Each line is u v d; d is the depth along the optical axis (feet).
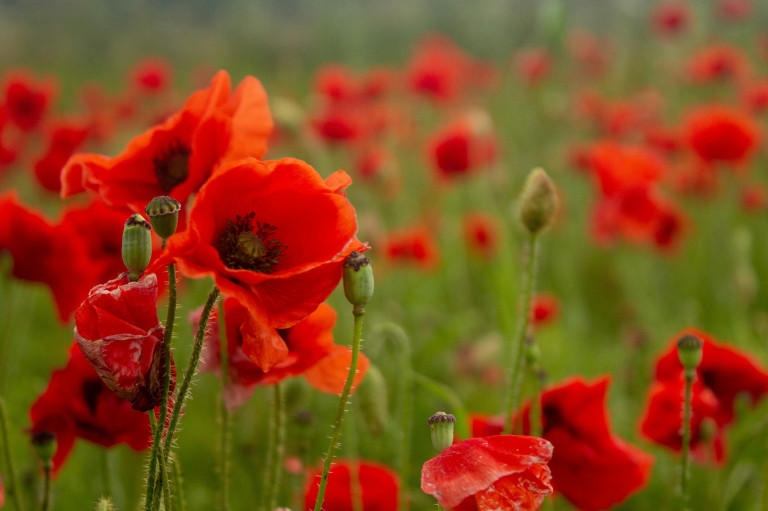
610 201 17.49
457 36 64.44
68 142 17.90
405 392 8.29
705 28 43.32
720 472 11.10
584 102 30.94
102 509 5.96
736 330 16.84
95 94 34.04
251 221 5.56
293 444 10.36
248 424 12.18
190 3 107.24
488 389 16.28
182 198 6.71
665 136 26.48
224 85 6.92
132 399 5.02
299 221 5.49
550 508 7.77
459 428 7.84
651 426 9.61
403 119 31.91
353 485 7.91
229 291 4.80
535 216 7.63
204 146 6.61
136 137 7.09
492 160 21.59
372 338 8.65
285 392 9.56
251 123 6.72
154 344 5.06
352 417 7.97
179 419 5.46
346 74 29.71
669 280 24.03
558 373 16.07
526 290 7.70
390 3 74.38
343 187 5.54
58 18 100.63
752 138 21.01
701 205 25.70
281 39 78.89
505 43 59.47
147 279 5.11
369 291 5.49
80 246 10.86
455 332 16.71
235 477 11.76
